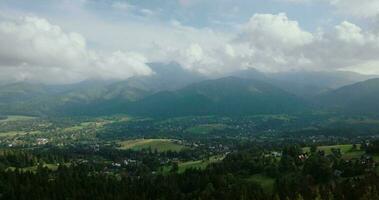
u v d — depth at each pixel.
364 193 179.75
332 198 186.25
